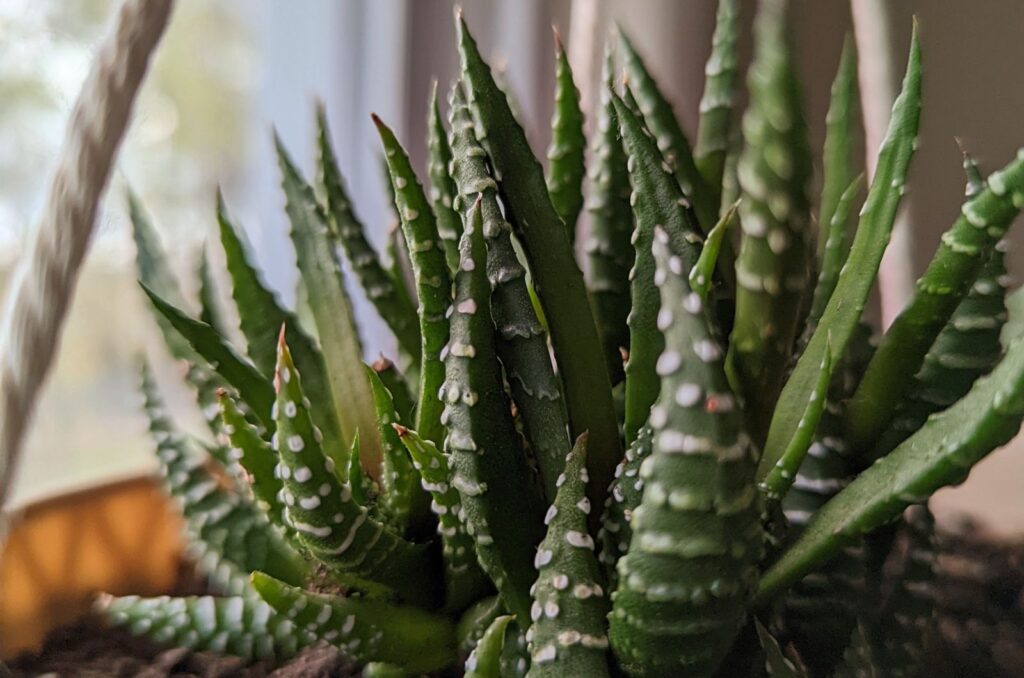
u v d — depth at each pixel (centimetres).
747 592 13
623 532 15
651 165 15
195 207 32
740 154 18
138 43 16
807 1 35
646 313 15
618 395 17
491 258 15
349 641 16
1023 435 34
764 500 14
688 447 12
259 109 33
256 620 19
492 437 15
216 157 33
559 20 36
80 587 24
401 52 33
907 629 17
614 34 23
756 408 15
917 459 14
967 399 13
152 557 26
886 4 19
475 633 16
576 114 17
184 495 19
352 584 17
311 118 33
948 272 15
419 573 17
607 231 17
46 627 23
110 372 31
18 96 27
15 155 27
